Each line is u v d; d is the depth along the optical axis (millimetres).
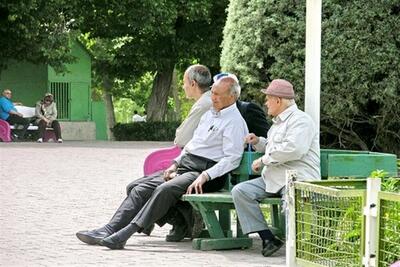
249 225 17141
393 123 23938
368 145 24609
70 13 69562
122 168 36531
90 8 71062
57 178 32062
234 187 17344
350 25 23094
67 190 28453
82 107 78625
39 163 38188
